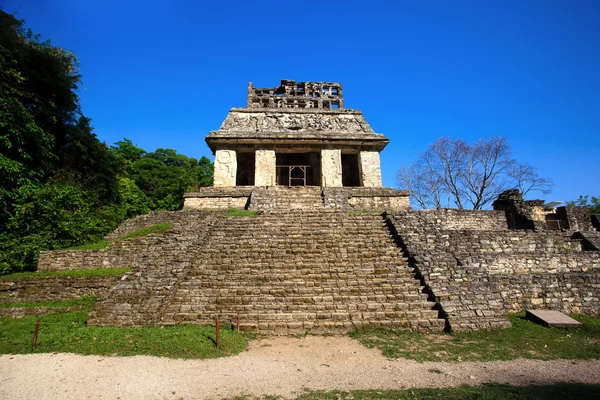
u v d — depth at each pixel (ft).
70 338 23.99
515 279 33.88
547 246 46.19
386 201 61.21
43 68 53.98
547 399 15.87
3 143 43.34
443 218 54.44
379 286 31.53
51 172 55.16
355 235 40.81
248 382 18.01
